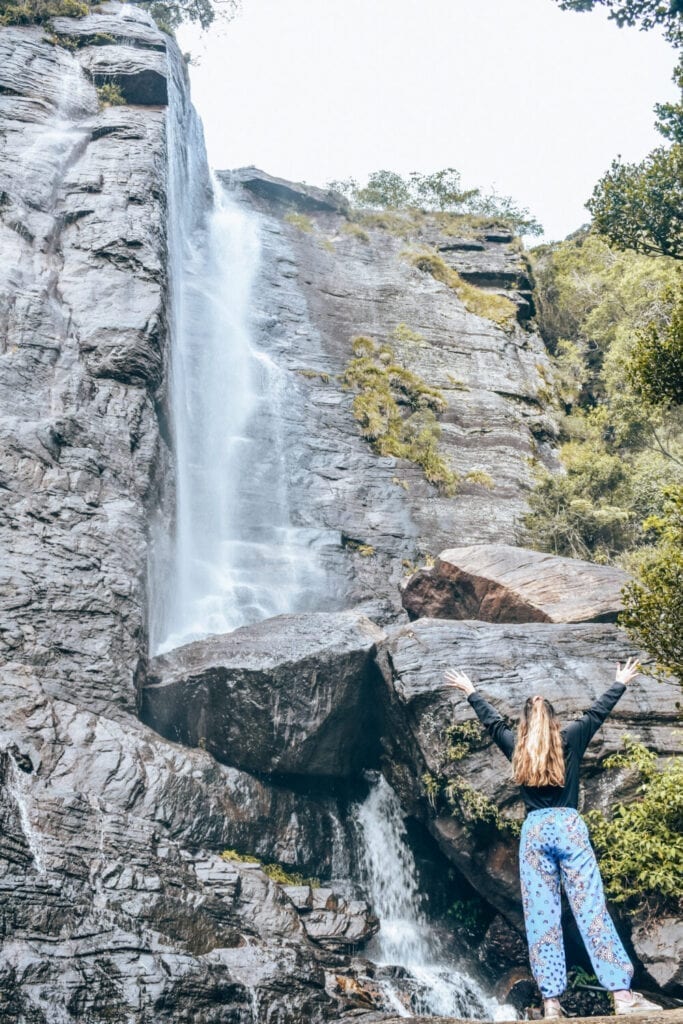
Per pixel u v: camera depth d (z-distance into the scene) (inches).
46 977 394.3
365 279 1360.7
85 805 486.3
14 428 657.6
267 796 566.6
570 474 1130.7
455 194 1651.1
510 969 521.0
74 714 533.3
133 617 613.6
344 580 934.4
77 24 1134.4
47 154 910.4
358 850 591.2
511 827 488.4
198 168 1334.9
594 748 488.7
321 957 484.7
